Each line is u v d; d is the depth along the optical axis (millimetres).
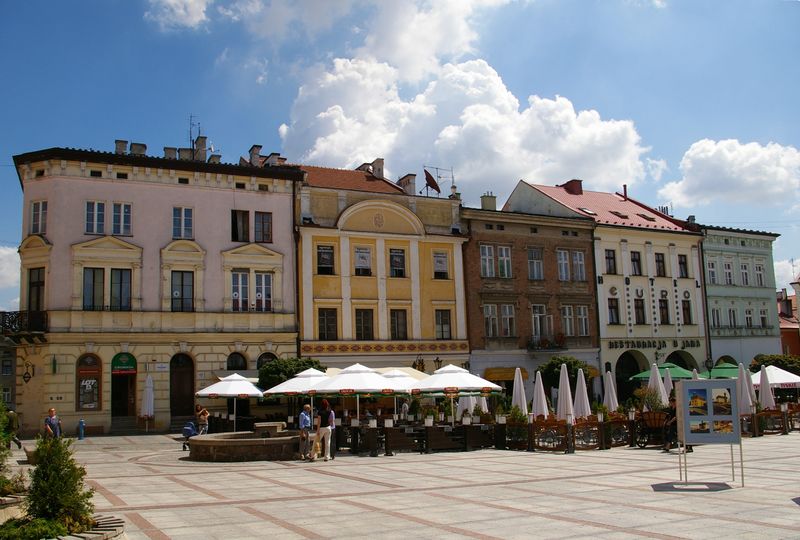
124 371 38656
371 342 44344
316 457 25734
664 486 17297
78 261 38188
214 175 41844
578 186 60750
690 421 18125
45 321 37312
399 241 46312
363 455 27594
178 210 40938
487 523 12906
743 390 33031
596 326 52562
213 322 40688
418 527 12641
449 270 47750
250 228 42469
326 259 44219
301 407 39656
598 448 28328
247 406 40625
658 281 56094
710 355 57375
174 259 40312
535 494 16312
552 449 27797
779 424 33656
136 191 40031
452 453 27953
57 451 11641
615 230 54625
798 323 67812
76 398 37438
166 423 38906
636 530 12117
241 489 17812
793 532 11812
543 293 50688
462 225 48656
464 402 34906
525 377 49031
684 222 59781
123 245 39156
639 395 33250
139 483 19125
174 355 39906
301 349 42469
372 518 13547
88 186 39031
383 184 50531
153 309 39531
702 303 58031
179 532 12398
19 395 37594
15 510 11586
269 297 42406
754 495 15719
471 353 47406
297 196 43812
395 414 35500
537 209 57156
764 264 62750
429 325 46469
